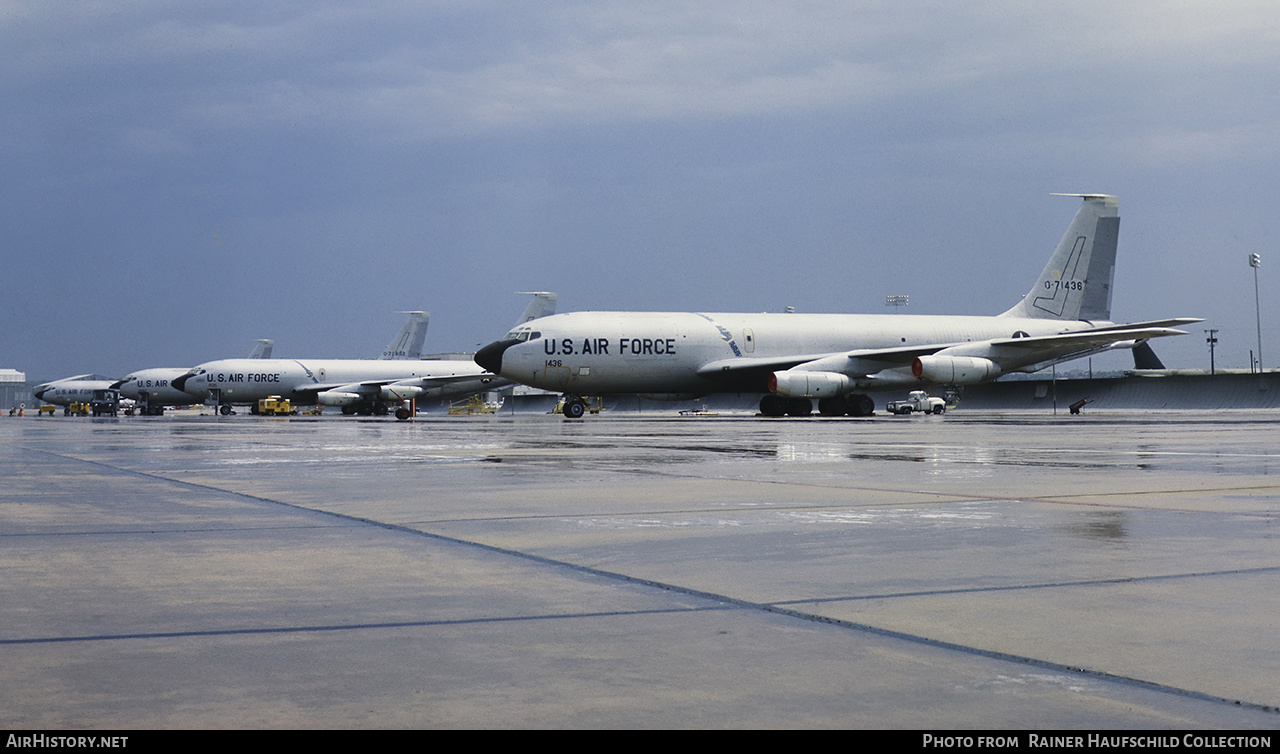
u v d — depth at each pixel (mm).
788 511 9734
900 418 50562
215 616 5277
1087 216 61938
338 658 4469
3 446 23562
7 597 5758
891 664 4348
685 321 53906
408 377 85750
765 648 4613
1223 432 29219
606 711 3752
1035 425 37125
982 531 8289
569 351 51188
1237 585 5980
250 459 18109
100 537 8133
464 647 4648
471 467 15812
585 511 9773
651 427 36875
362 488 12273
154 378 84688
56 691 3986
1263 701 3826
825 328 56375
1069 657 4434
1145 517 9109
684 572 6504
